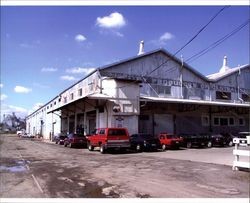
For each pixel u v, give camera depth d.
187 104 40.19
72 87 49.00
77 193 9.34
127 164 16.92
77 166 16.31
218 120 44.66
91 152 27.33
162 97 40.34
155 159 19.61
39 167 16.09
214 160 18.39
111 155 23.78
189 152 26.05
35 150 30.02
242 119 47.38
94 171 14.20
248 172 13.00
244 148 27.33
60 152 27.33
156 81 40.28
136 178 11.91
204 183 10.64
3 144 41.97
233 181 10.98
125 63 38.28
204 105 40.66
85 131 39.25
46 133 72.06
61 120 55.22
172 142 29.52
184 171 13.62
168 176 12.28
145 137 28.39
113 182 11.12
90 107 37.94
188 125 40.66
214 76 50.12
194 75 44.41
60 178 12.28
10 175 13.22
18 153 26.03
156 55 40.75
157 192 9.28
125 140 26.19
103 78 35.38
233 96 48.75
